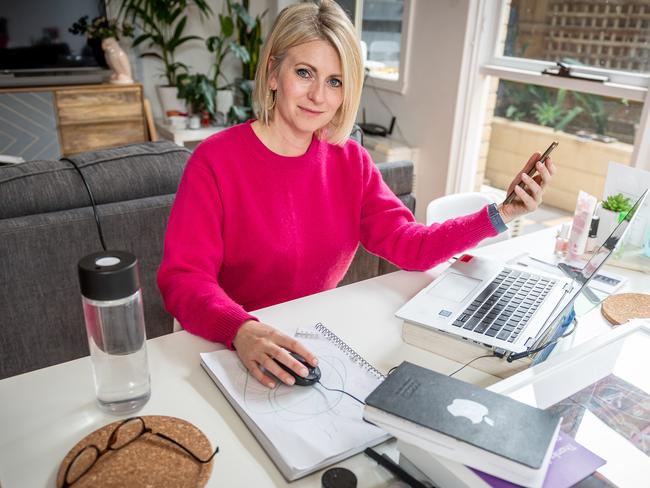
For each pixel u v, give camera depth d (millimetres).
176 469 675
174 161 1707
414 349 972
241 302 1283
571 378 806
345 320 1055
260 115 1192
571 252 1387
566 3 2811
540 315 988
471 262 1239
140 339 769
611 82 2650
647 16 2500
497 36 3135
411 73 3516
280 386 836
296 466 677
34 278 1514
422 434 624
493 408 652
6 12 3625
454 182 3404
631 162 2572
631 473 652
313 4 1118
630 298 1159
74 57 3912
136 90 3898
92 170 1595
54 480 667
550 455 604
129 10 4121
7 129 3615
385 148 3479
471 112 3246
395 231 1280
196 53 4484
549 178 1125
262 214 1185
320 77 1102
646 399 780
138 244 1646
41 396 816
